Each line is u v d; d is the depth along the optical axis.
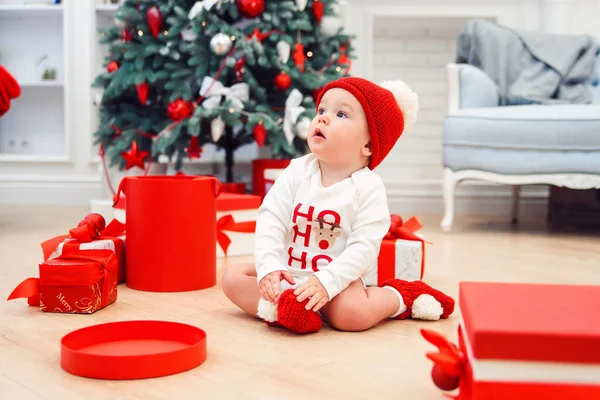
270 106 3.06
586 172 2.70
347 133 1.34
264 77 3.15
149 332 1.19
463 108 3.00
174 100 2.85
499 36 3.21
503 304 0.85
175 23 2.81
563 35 3.26
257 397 0.95
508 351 0.75
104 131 3.05
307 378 1.04
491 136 2.82
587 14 3.69
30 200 3.99
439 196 3.80
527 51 3.21
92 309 1.42
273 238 1.37
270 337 1.27
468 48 3.27
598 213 3.54
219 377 1.03
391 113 1.38
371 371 1.08
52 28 4.18
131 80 2.85
